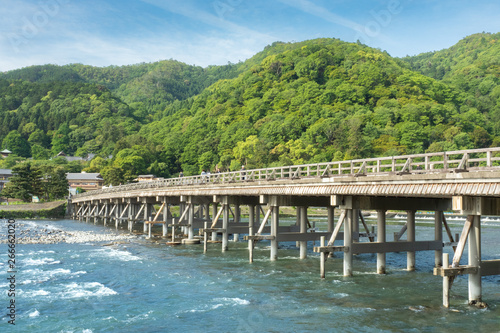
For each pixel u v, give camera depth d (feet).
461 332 66.03
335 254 147.43
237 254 147.13
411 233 109.50
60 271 117.80
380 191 82.07
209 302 85.76
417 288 94.27
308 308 80.48
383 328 68.90
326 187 96.94
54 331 70.59
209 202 181.88
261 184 121.80
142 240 190.39
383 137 577.84
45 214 368.07
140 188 229.04
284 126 638.12
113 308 82.74
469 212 71.00
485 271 75.56
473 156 484.33
